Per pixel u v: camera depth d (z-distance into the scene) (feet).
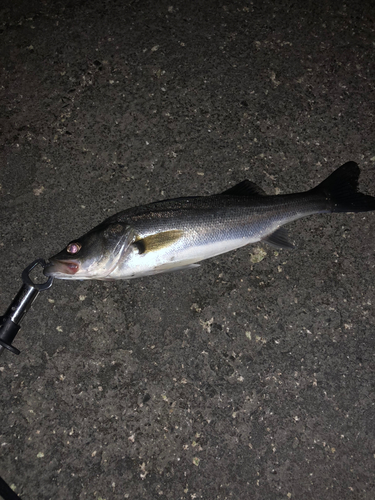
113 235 1.66
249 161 2.02
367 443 1.82
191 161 2.00
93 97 2.06
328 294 1.92
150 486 1.73
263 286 1.91
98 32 2.15
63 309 1.84
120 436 1.76
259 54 2.17
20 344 1.82
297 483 1.77
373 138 2.10
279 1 2.24
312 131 2.08
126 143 2.01
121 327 1.84
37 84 2.07
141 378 1.81
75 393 1.79
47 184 1.95
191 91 2.09
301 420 1.82
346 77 2.17
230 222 1.74
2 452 1.73
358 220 1.98
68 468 1.73
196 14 2.20
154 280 1.88
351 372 1.88
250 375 1.84
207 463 1.76
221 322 1.87
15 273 1.87
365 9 2.26
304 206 1.84
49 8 2.16
